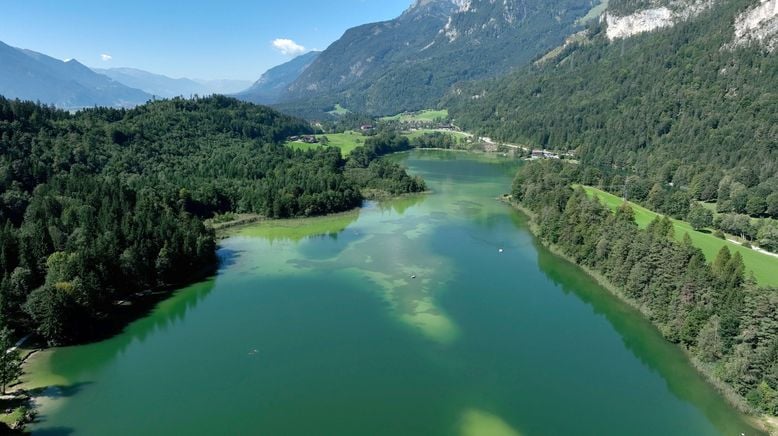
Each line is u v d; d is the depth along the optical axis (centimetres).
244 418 8275
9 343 9056
